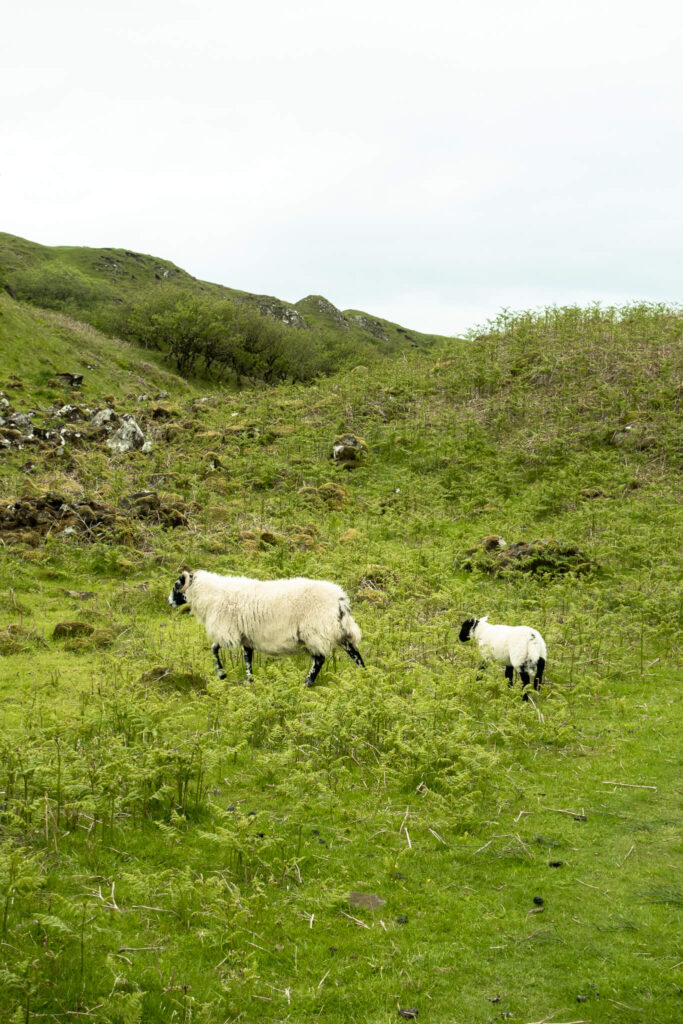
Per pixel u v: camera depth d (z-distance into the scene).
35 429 29.84
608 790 7.83
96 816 6.91
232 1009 4.77
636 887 6.12
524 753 8.80
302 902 5.88
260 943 5.40
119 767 7.27
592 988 5.01
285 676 10.23
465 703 9.78
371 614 14.07
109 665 11.23
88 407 36.47
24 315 49.16
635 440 24.72
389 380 33.25
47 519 19.84
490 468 24.27
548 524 19.98
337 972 5.16
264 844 6.36
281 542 18.89
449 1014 4.80
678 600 13.95
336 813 7.27
